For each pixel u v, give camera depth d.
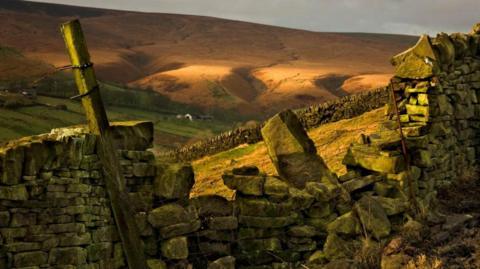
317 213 11.15
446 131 14.12
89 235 8.48
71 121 68.75
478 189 14.10
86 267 8.33
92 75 9.28
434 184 13.54
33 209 7.84
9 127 60.00
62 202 8.18
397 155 12.66
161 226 9.48
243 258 10.41
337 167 19.64
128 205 9.12
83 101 9.25
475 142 15.95
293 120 12.58
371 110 27.08
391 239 10.91
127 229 9.02
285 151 12.17
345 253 10.56
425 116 13.55
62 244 8.09
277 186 10.84
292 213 10.83
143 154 9.80
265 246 10.53
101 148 9.00
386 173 12.49
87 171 8.66
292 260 10.67
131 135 9.72
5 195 7.52
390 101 14.56
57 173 8.20
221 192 21.00
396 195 12.20
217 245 10.18
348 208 11.59
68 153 8.30
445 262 9.76
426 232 11.06
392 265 9.77
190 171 10.26
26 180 7.78
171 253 9.38
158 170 9.93
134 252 9.02
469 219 12.03
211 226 10.20
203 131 124.31
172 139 94.56
